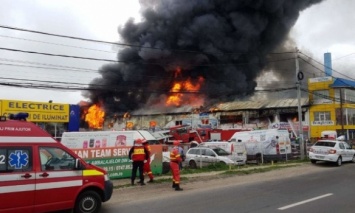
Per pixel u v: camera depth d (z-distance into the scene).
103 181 8.35
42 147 7.60
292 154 27.22
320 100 44.59
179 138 35.16
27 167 7.29
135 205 9.23
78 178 7.91
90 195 8.10
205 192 11.24
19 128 7.41
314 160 21.69
